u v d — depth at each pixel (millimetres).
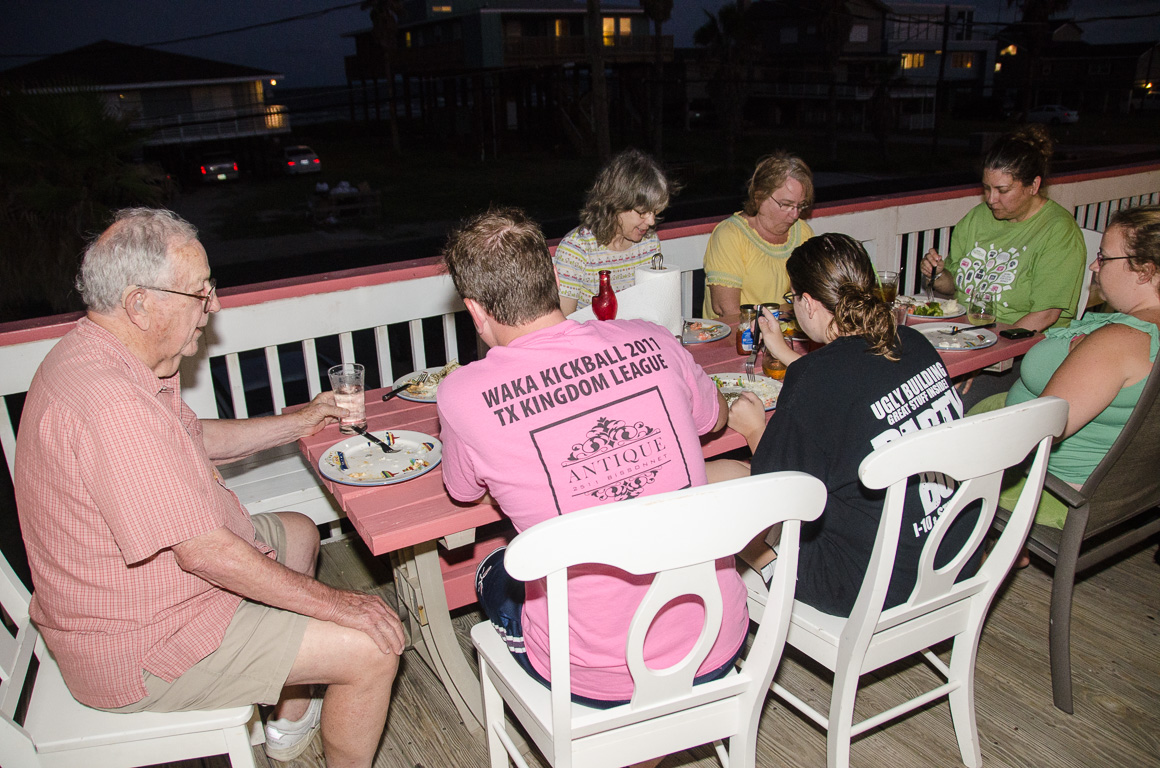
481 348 3150
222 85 45875
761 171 2898
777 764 1881
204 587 1464
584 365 1270
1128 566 2621
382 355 2949
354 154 53469
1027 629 2328
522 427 1231
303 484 2572
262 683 1498
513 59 47938
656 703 1333
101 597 1386
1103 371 1749
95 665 1410
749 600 1805
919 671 2189
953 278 3129
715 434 1819
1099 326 1823
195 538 1364
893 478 1341
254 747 1995
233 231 29281
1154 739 1922
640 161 2674
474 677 2051
